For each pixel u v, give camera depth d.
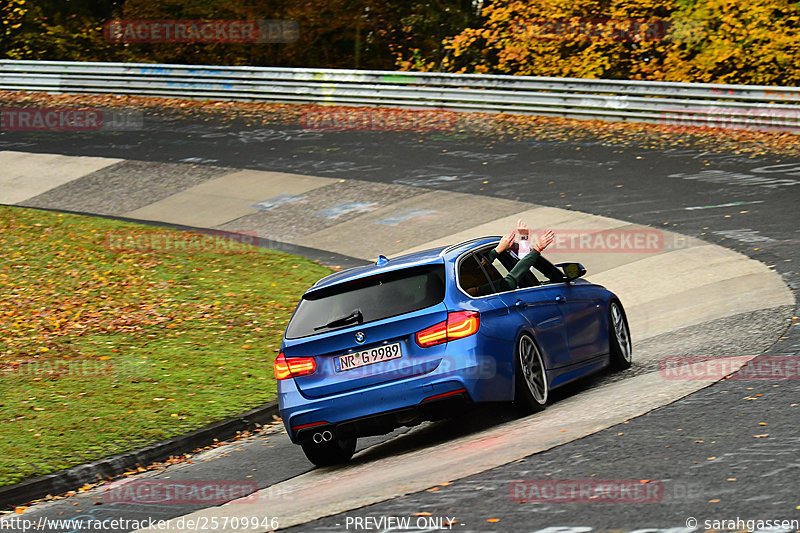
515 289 22.17
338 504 16.36
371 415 20.09
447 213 51.56
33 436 24.97
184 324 37.41
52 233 54.12
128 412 26.81
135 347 34.38
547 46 89.56
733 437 16.92
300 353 20.58
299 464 22.27
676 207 47.91
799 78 83.88
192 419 26.08
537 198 52.28
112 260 48.59
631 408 20.03
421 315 19.98
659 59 89.19
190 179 62.75
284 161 65.00
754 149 58.59
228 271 45.84
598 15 88.19
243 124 75.75
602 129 67.38
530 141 65.56
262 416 26.83
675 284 36.44
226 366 31.36
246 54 105.00
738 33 83.75
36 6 108.44
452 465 17.84
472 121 72.56
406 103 77.38
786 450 15.82
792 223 42.78
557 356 22.62
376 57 104.25
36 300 42.53
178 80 84.12
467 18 101.56
